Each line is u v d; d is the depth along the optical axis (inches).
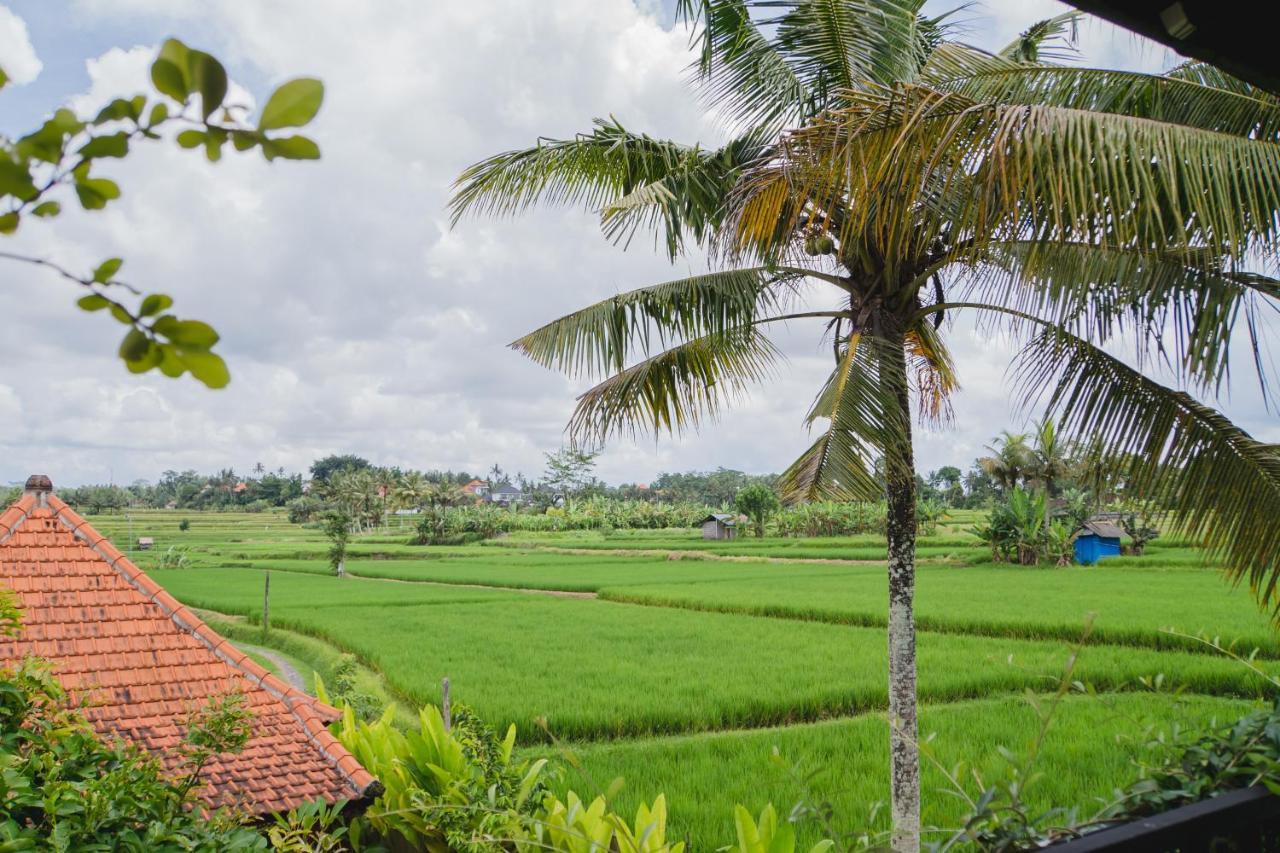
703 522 2920.8
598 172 286.4
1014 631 874.1
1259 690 553.9
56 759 155.7
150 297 25.0
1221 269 173.2
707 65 252.2
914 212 212.7
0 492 1381.6
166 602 265.1
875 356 220.2
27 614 246.8
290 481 5974.4
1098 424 210.4
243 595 1382.9
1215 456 195.9
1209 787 106.3
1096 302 195.0
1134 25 65.0
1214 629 789.2
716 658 768.9
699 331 265.1
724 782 414.3
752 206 212.2
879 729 512.1
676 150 277.6
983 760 423.5
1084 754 438.3
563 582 1584.6
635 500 4306.1
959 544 2114.9
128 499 5167.3
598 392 267.9
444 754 199.8
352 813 223.9
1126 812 103.8
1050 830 93.9
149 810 150.3
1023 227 191.5
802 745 478.6
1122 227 161.9
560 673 703.7
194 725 180.4
